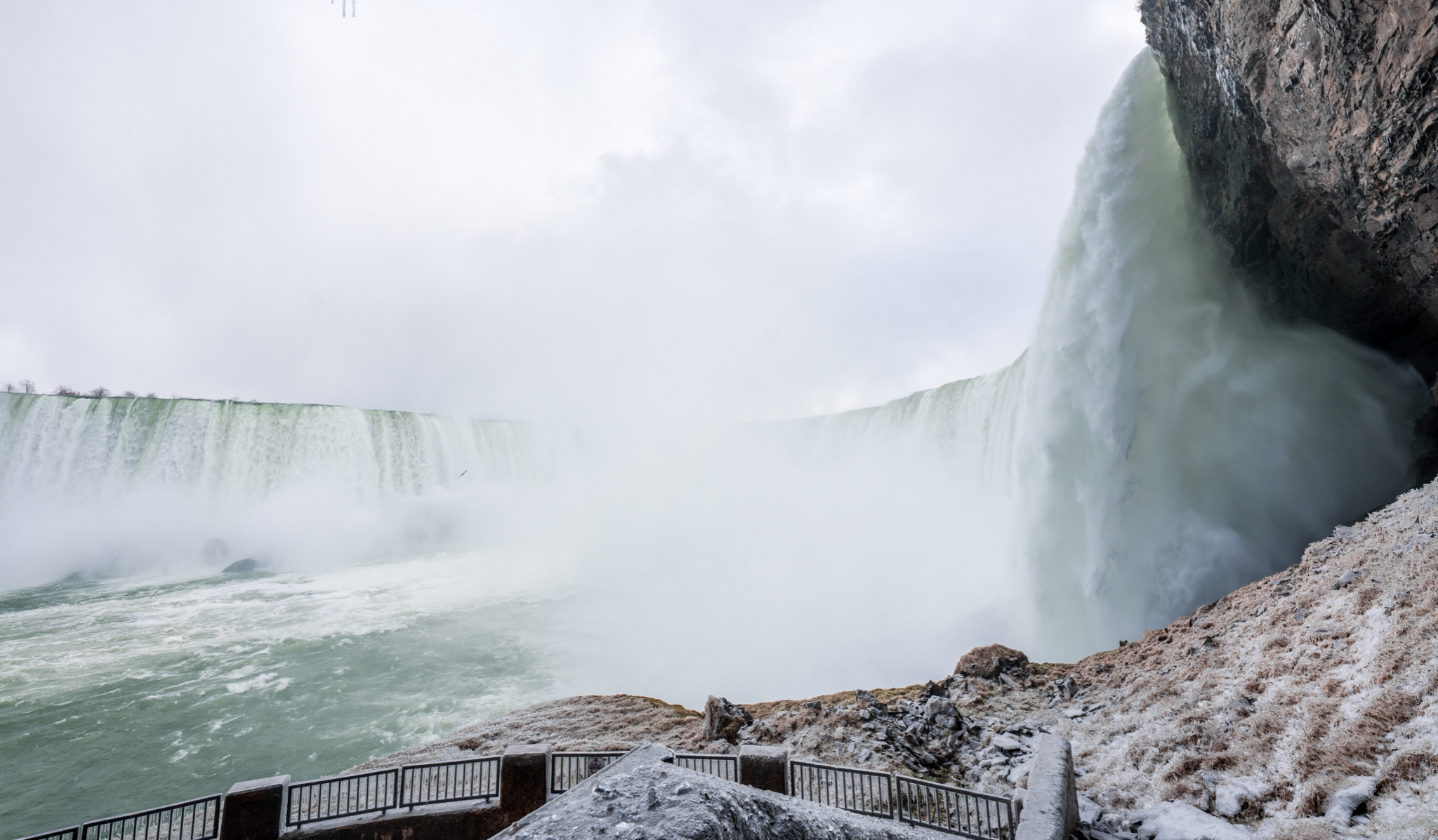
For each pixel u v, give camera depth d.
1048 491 23.83
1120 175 23.30
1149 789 9.52
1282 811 7.80
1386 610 10.31
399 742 19.72
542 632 31.44
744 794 3.82
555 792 10.04
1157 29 19.48
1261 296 22.48
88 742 19.89
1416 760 7.05
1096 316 23.17
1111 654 16.38
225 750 19.31
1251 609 14.21
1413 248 14.84
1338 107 13.66
